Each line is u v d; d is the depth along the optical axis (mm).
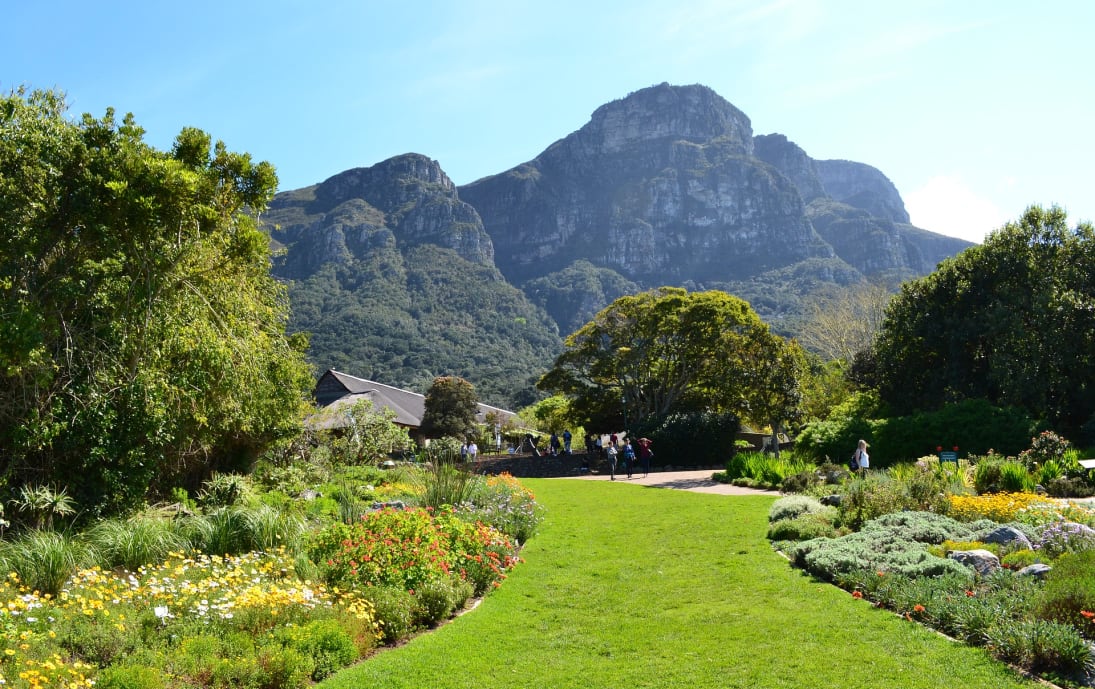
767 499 19547
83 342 12469
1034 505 13398
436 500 15156
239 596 8359
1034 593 7691
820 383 44906
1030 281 32750
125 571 9297
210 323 14773
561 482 28938
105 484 12625
